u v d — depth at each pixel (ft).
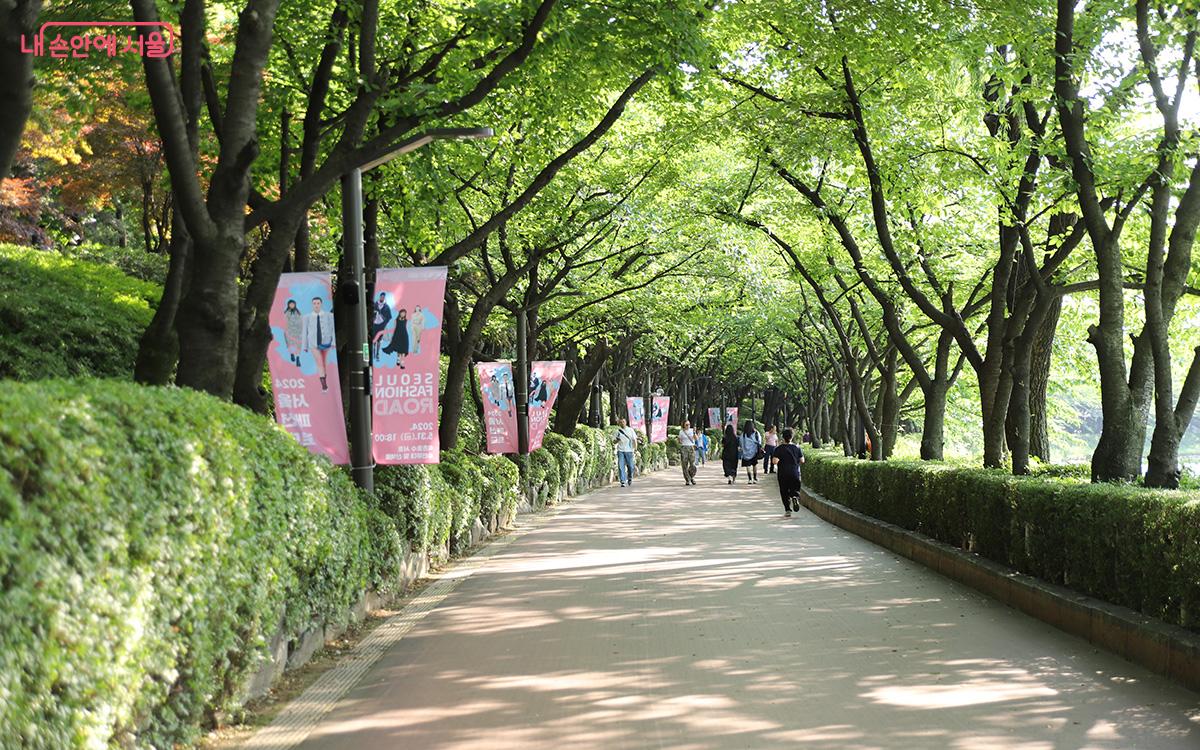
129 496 17.30
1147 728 20.94
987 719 21.68
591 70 45.44
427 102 37.50
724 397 268.41
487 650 29.68
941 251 69.36
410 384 39.24
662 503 94.58
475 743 20.53
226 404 25.93
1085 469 57.16
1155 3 39.65
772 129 58.85
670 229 84.69
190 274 32.30
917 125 58.90
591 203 74.59
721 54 57.57
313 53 45.68
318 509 28.48
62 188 97.76
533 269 85.40
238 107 30.22
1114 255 39.17
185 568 19.27
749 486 122.83
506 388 75.82
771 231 81.20
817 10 50.55
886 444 88.12
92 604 15.61
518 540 62.18
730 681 25.36
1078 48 41.16
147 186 96.89
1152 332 37.58
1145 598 27.94
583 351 136.67
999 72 46.93
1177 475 37.14
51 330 60.64
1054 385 122.52
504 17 37.73
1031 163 51.29
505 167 66.80
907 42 49.47
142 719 17.94
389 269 39.60
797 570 46.78
